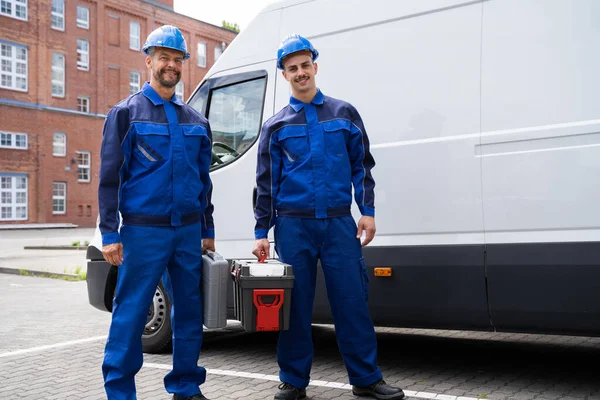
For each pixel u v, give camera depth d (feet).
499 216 13.39
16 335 22.30
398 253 14.60
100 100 131.64
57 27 124.36
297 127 12.89
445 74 14.24
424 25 14.62
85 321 25.57
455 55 14.15
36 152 120.06
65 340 21.27
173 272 12.21
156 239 11.68
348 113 13.02
